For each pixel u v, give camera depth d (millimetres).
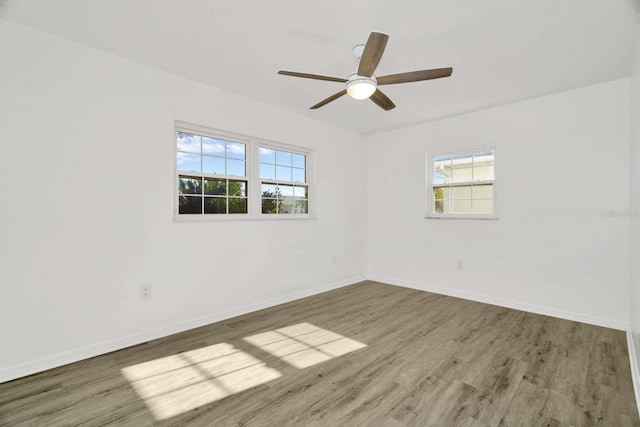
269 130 3566
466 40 2240
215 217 3146
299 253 3914
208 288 3031
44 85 2150
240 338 2676
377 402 1782
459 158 4043
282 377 2049
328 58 2525
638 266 2127
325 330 2859
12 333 2035
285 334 2764
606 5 1853
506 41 2250
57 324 2203
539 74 2779
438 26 2076
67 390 1897
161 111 2721
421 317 3205
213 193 3172
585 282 3055
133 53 2447
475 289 3816
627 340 2609
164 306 2732
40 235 2139
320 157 4199
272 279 3604
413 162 4422
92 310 2352
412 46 2316
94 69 2365
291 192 3951
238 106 3275
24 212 2080
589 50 2363
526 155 3412
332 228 4371
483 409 1714
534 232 3363
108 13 1948
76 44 2285
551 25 2057
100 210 2393
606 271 2941
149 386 1942
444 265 4105
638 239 2145
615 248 2898
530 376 2049
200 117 2975
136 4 1862
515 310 3430
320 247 4199
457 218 3971
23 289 2076
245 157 3465
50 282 2178
